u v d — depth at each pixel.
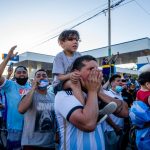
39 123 3.30
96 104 1.64
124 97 6.15
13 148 3.85
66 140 1.75
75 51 3.12
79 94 1.74
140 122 2.78
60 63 3.02
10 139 3.84
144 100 2.82
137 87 7.39
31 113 3.33
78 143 1.71
